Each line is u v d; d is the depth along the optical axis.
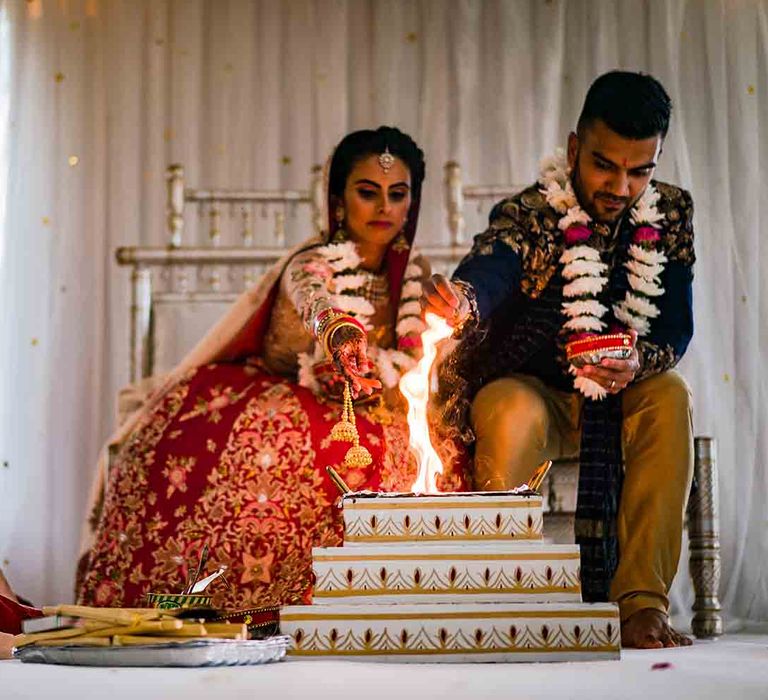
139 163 4.40
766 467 3.91
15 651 1.55
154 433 2.88
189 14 4.47
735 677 1.41
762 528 3.88
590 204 2.97
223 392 2.94
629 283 2.95
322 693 1.24
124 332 4.28
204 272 4.20
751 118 4.14
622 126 2.87
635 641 2.34
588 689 1.28
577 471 3.13
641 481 2.56
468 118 4.38
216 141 4.44
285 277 3.13
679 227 3.00
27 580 4.14
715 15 4.20
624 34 4.30
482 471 2.66
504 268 2.87
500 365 2.97
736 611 3.84
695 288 4.02
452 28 4.43
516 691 1.26
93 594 2.74
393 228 3.24
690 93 4.18
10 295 4.25
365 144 3.24
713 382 3.97
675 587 3.81
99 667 1.47
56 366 4.25
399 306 3.24
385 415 2.87
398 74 4.45
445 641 1.60
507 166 4.33
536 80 4.34
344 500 1.68
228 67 4.46
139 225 4.38
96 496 3.19
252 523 2.71
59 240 4.31
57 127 4.37
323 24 4.47
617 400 2.73
